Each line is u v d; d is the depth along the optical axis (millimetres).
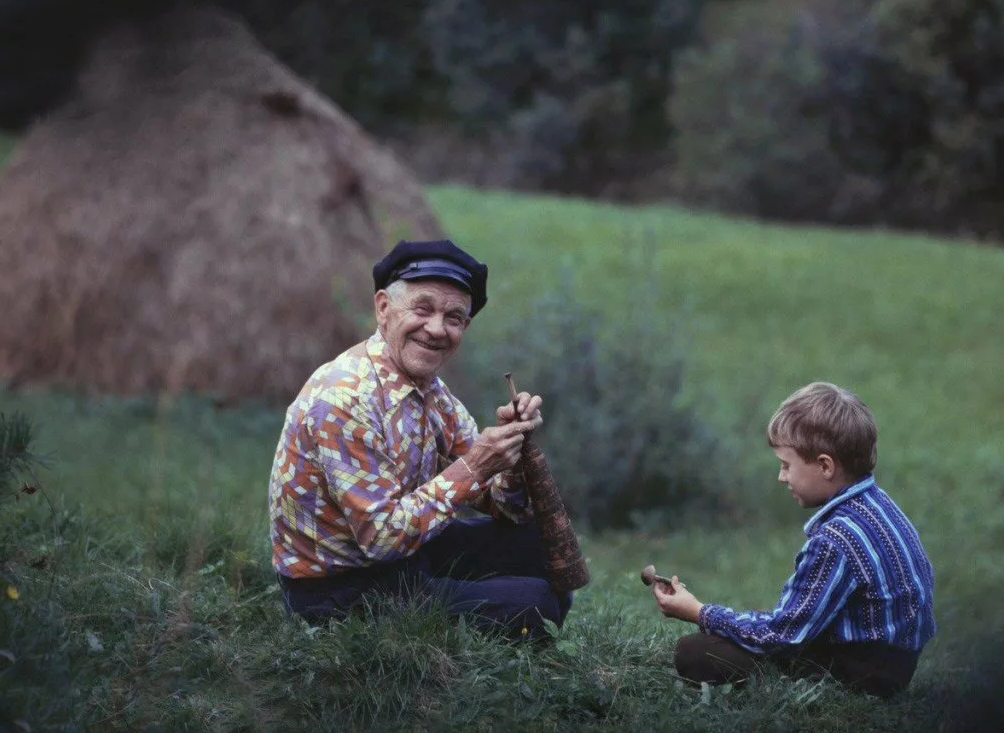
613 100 36750
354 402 3711
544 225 20094
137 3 11617
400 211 11414
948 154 31656
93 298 10680
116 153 11078
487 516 4422
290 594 3945
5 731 2980
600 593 5520
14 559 4133
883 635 3680
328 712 3438
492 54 37938
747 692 3711
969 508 9781
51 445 8477
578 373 9844
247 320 10617
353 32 38719
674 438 9844
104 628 3824
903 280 18703
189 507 5957
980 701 3607
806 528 3791
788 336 15797
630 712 3543
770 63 32281
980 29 31516
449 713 3408
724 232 21203
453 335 3750
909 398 13703
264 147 11117
